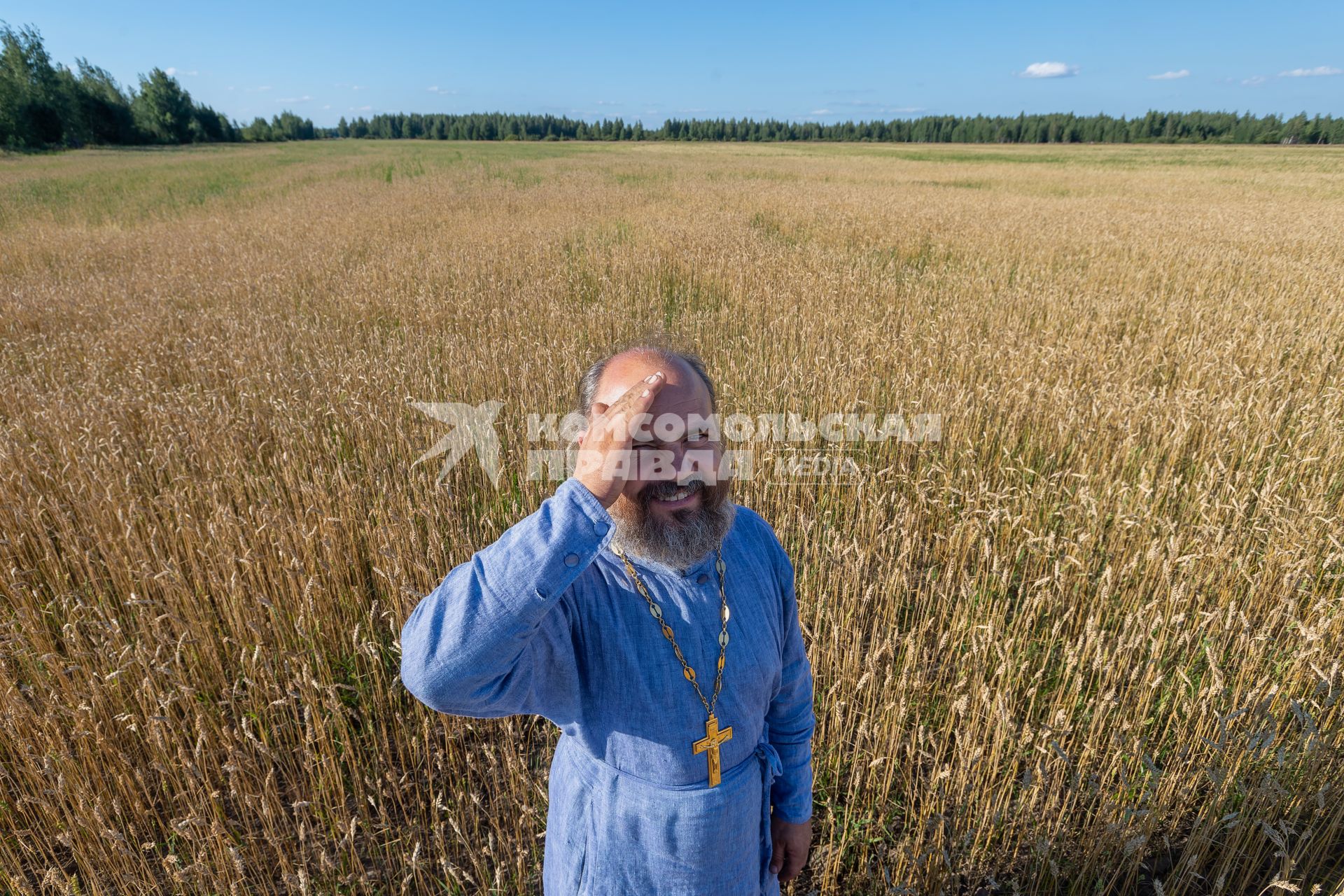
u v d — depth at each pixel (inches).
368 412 207.8
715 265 458.3
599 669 51.3
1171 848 106.4
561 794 57.7
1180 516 180.9
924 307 364.2
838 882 103.4
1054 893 100.5
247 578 140.5
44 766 101.4
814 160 2117.4
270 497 173.9
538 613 42.1
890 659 127.6
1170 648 136.8
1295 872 102.1
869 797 112.8
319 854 101.0
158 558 139.9
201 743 98.7
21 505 160.2
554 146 3575.3
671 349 53.8
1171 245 559.2
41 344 310.0
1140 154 2662.4
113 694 118.0
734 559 57.2
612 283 434.9
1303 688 124.3
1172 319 337.7
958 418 216.5
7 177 1423.5
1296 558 151.5
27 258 575.5
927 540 175.5
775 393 240.2
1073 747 115.0
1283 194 1159.6
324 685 121.9
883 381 252.7
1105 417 203.5
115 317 364.2
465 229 660.7
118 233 735.7
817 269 451.5
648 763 52.2
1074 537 168.9
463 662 41.8
